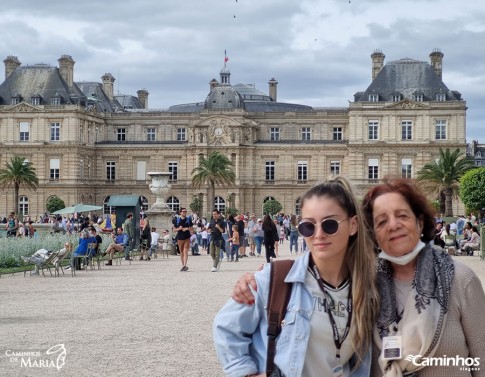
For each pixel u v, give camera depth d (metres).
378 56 140.75
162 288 34.66
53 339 20.56
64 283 37.53
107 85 161.38
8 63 142.25
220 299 29.97
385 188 8.51
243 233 60.53
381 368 8.05
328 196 7.89
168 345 19.69
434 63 141.12
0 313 25.95
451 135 125.19
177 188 136.25
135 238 67.31
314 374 7.87
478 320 7.89
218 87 138.75
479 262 50.56
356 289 7.83
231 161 132.50
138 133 143.75
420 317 7.84
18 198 129.12
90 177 137.50
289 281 7.88
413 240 8.22
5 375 16.16
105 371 16.56
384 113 126.81
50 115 131.00
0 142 131.75
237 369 7.91
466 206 88.00
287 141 135.50
